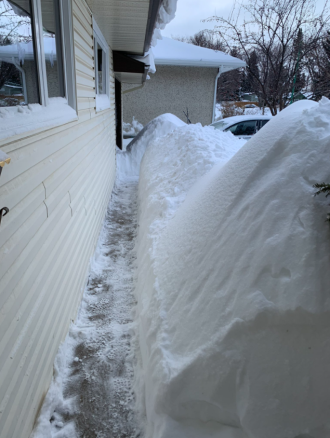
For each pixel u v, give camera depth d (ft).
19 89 5.95
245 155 6.98
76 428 6.07
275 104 28.55
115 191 23.29
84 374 7.28
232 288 5.20
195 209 8.25
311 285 4.34
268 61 28.81
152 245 10.06
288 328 4.48
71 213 8.93
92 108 13.48
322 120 5.92
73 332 8.47
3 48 5.21
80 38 10.93
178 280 6.89
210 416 4.98
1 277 4.37
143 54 25.67
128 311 9.57
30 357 5.53
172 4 15.49
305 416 4.27
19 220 5.08
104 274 11.82
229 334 4.85
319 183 5.15
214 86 44.27
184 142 17.39
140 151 29.55
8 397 4.58
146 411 6.06
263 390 4.45
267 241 5.00
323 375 4.25
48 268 6.66
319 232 4.69
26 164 5.39
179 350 5.67
